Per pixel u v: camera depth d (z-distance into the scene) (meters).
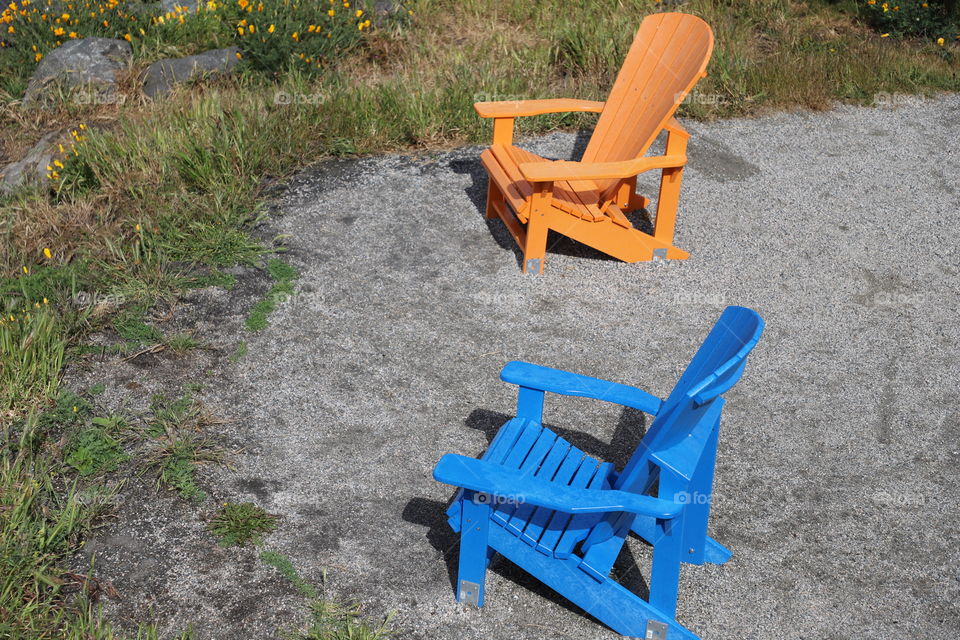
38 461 3.36
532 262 4.75
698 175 5.97
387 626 2.81
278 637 2.77
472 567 2.81
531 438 3.07
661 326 4.41
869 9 8.45
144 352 4.07
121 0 7.75
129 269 4.59
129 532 3.14
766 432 3.72
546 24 7.97
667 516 2.48
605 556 2.70
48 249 4.79
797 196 5.74
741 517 3.29
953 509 3.35
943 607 2.93
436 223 5.28
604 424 3.77
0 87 7.22
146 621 2.81
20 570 2.87
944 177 6.06
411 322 4.38
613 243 4.82
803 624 2.87
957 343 4.34
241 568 3.01
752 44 7.99
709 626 2.85
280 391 3.88
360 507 3.29
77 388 3.82
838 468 3.54
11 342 3.81
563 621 2.87
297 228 5.16
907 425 3.79
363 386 3.93
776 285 4.78
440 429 3.70
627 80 5.02
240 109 6.07
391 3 7.95
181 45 7.48
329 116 6.27
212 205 5.18
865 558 3.12
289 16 7.08
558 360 4.14
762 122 6.82
